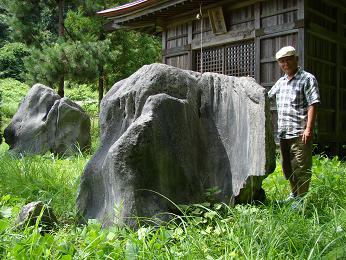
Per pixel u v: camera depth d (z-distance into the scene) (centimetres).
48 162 733
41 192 489
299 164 456
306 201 398
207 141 434
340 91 1030
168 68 425
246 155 404
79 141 1004
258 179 419
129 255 275
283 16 928
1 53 3638
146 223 358
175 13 1160
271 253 264
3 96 2877
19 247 275
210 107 444
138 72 434
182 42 1180
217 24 1058
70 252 284
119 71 1959
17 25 1669
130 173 362
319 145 948
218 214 357
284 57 454
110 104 429
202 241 309
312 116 441
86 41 1636
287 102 464
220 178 420
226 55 1071
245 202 420
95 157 420
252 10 997
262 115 390
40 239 303
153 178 374
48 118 993
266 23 963
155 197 371
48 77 1488
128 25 1244
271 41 951
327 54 980
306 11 895
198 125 433
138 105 404
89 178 411
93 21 1770
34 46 1612
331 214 372
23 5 1667
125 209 360
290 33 909
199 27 1130
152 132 374
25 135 996
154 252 278
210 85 446
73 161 798
